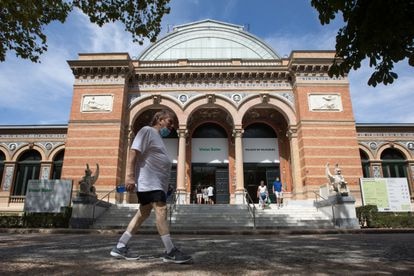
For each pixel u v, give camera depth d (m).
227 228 14.85
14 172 26.02
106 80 23.25
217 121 26.55
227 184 25.36
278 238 9.55
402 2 4.79
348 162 21.48
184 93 23.94
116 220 16.47
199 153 25.98
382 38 5.04
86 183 16.08
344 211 15.45
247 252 5.18
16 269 3.36
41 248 5.56
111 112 22.52
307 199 20.66
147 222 15.48
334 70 5.84
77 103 22.73
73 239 8.63
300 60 23.03
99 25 10.76
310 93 22.86
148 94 23.83
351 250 5.72
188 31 29.56
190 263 3.85
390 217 15.96
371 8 4.92
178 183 22.12
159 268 3.49
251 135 26.52
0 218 15.07
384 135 26.94
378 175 25.92
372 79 5.62
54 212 17.00
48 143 26.75
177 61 24.80
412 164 26.23
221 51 28.84
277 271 3.49
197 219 16.36
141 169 4.17
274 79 24.25
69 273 3.17
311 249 5.85
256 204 22.50
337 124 22.25
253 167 25.72
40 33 10.95
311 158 21.48
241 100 23.69
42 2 9.98
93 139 21.97
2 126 26.80
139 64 24.83
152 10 10.70
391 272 3.56
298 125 22.75
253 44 29.17
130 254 4.16
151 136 4.23
